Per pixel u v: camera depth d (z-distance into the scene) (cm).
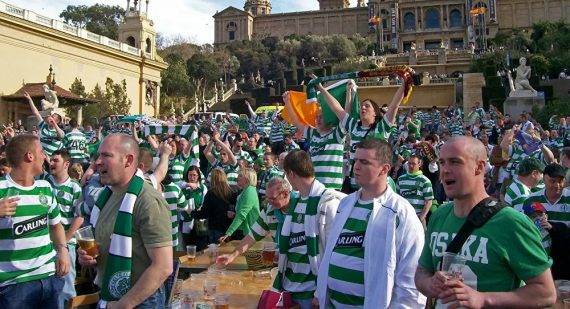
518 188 735
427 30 11250
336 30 12950
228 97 7719
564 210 666
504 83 5206
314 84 781
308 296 543
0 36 4653
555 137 1994
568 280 594
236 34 13525
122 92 6025
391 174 1403
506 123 2444
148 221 418
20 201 580
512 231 337
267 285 598
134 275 423
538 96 3803
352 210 475
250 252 679
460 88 6088
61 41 5356
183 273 712
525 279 333
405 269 432
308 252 541
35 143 591
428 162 1404
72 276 761
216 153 1334
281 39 12562
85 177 959
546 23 8319
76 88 5366
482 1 10981
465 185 354
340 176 732
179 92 8550
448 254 329
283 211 598
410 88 689
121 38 7075
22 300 578
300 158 554
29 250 585
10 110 4688
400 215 445
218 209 991
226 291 571
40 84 4781
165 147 745
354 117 742
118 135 443
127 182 441
